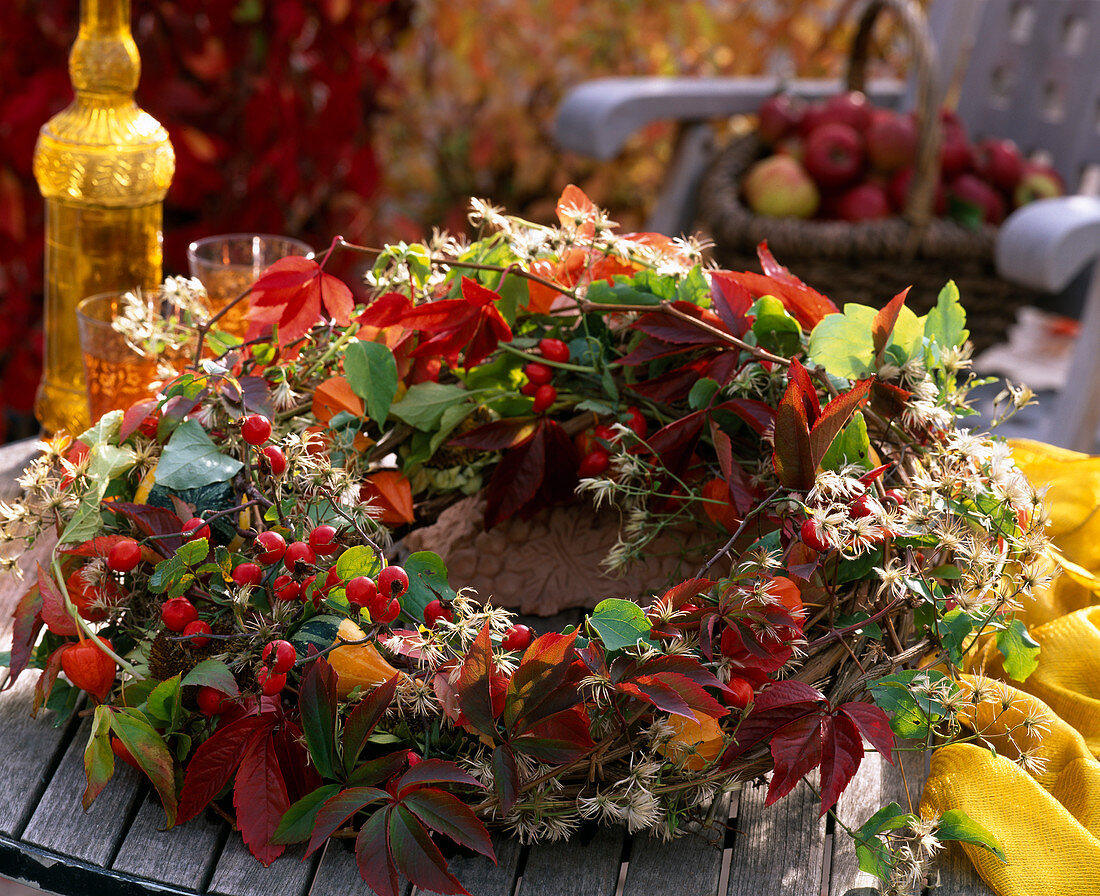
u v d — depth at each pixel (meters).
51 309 1.22
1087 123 2.05
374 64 1.89
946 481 0.99
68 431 1.22
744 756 0.95
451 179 2.94
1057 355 3.04
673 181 2.19
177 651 0.95
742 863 0.96
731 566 1.02
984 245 1.82
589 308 1.03
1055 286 1.58
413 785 0.93
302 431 1.02
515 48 2.85
